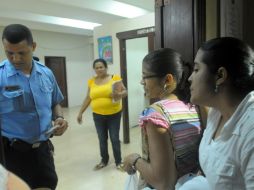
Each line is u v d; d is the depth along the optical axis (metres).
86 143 4.41
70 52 9.16
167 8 1.42
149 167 0.94
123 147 4.17
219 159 0.72
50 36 8.54
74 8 5.30
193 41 1.33
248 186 0.63
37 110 1.59
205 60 0.75
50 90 1.71
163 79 0.99
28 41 1.49
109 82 3.14
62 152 3.95
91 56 9.89
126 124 4.37
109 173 3.12
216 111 0.84
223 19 1.46
